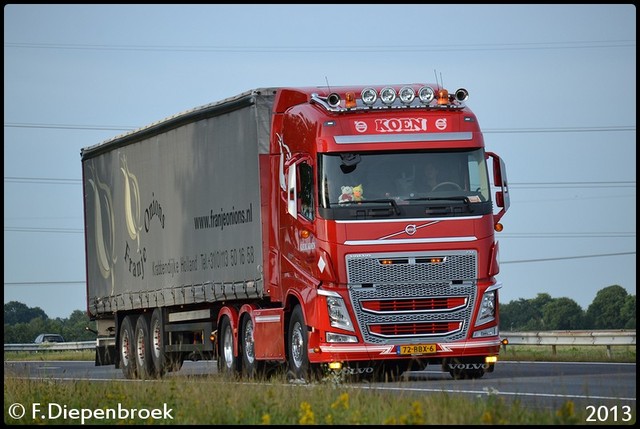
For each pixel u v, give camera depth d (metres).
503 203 45.47
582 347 83.38
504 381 44.09
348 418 29.56
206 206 54.12
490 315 44.88
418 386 41.94
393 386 42.03
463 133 45.00
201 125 54.69
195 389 37.06
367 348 43.97
